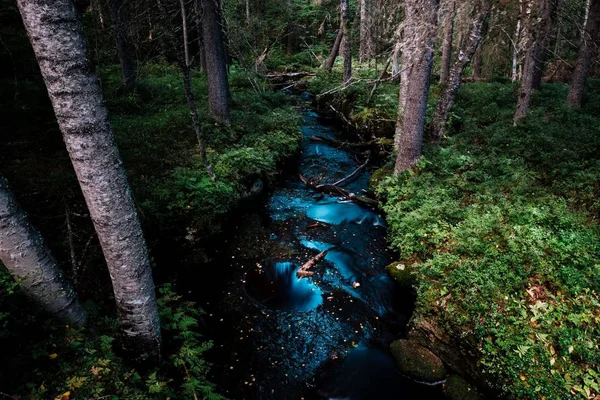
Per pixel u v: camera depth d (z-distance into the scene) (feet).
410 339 19.67
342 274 25.35
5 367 11.60
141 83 48.29
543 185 26.66
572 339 15.44
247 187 32.53
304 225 31.22
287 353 19.40
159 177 28.19
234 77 61.98
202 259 25.39
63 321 14.05
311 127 54.80
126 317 13.83
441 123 37.83
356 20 77.00
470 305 18.06
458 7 32.22
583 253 18.97
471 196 27.45
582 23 54.90
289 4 82.33
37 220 20.12
